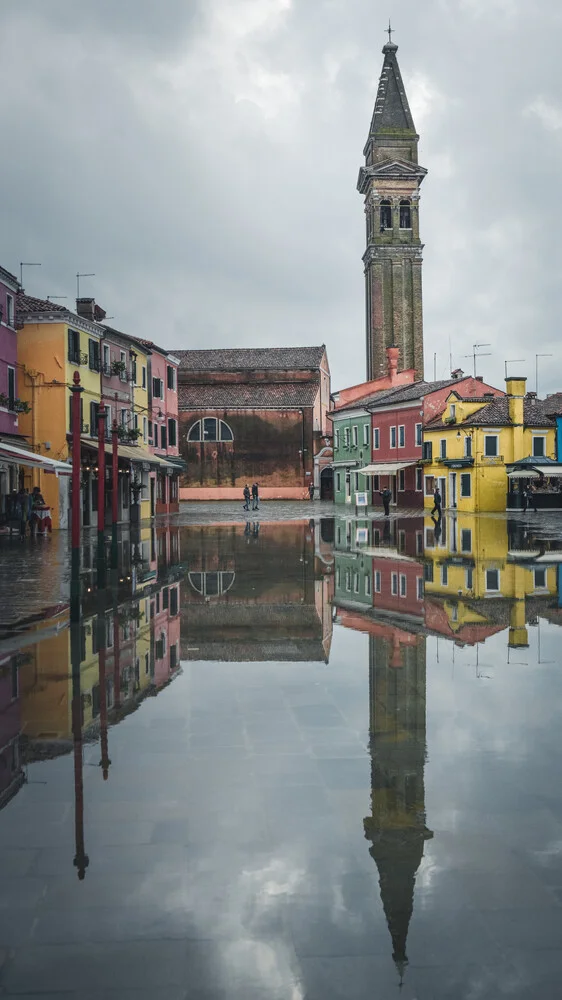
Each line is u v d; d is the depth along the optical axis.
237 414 84.06
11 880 4.15
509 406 54.69
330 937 3.65
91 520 40.28
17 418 35.66
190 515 52.28
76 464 16.30
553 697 7.44
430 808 4.96
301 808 4.98
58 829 4.72
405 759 5.82
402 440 64.94
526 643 9.95
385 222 93.44
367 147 96.38
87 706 7.23
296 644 9.94
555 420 55.28
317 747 6.10
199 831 4.68
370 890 4.02
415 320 93.12
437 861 4.30
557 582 16.06
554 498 55.03
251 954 3.53
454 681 8.05
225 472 84.19
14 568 19.12
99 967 3.46
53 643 9.98
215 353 89.75
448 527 36.00
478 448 53.84
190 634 10.59
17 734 6.45
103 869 4.26
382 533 32.22
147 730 6.53
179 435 84.25
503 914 3.81
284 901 3.94
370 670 8.55
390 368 79.75
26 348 37.62
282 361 87.44
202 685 7.95
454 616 11.98
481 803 5.04
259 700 7.39
